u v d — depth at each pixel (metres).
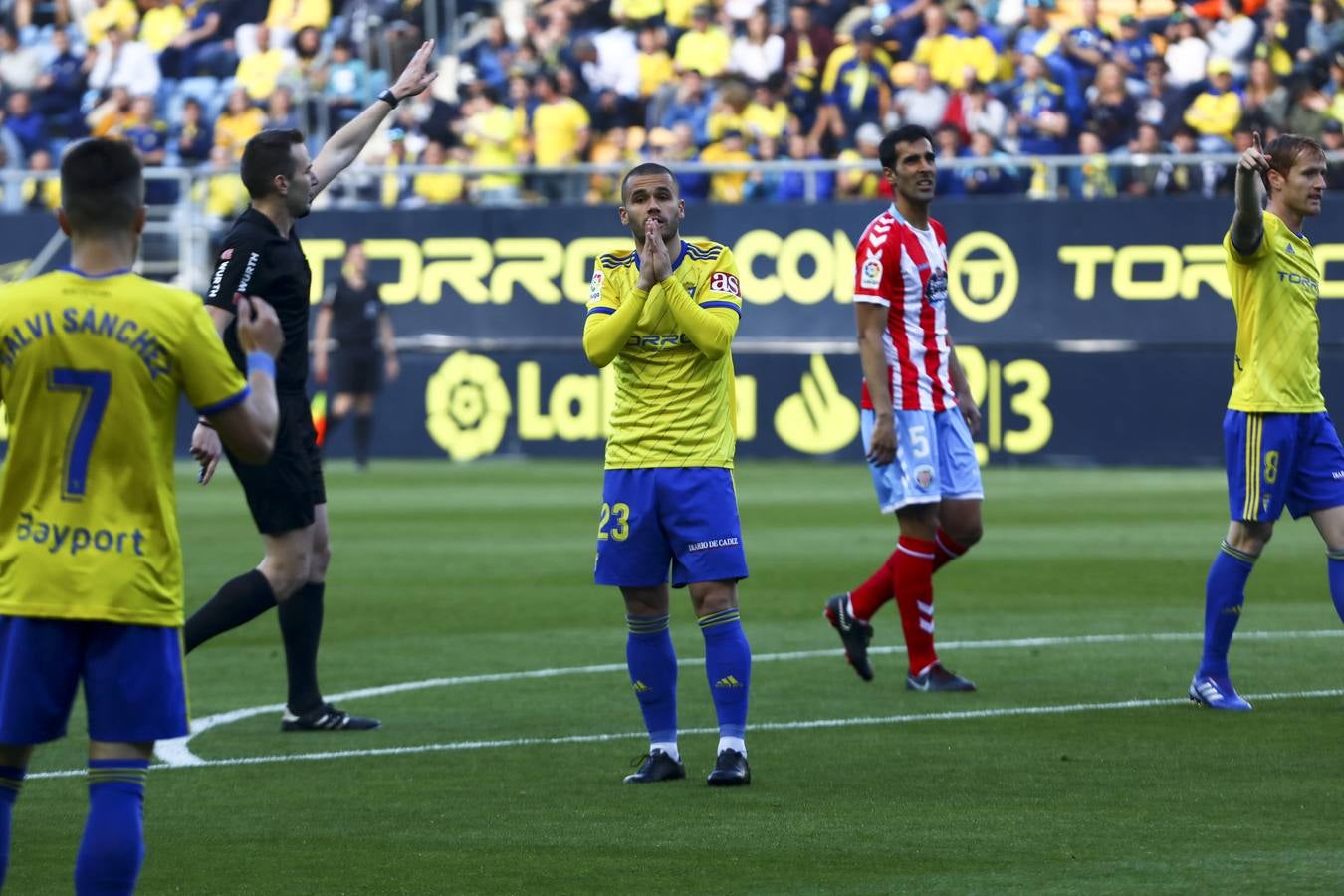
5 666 13.84
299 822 18.97
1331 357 68.12
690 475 20.78
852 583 40.06
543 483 66.81
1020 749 22.52
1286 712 24.88
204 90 89.88
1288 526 52.66
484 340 76.69
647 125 84.19
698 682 28.23
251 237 23.66
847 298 73.81
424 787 20.73
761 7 86.19
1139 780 20.55
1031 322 72.25
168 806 19.83
